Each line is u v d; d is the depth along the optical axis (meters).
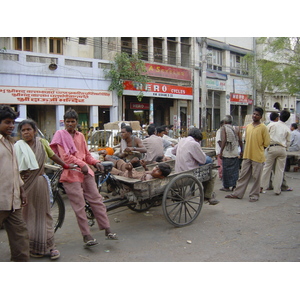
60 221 4.34
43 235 3.62
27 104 15.49
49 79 16.03
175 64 21.91
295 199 6.46
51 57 16.03
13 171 3.16
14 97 15.08
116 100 18.39
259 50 27.33
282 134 6.70
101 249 3.96
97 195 4.04
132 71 18.22
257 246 4.04
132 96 20.42
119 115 18.62
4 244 4.14
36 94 15.66
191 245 4.09
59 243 4.18
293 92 21.06
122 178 4.64
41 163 3.65
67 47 17.42
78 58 16.91
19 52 15.11
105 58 18.77
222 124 7.28
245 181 6.45
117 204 4.53
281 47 20.58
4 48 14.48
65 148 3.86
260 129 6.15
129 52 19.30
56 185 4.18
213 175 5.56
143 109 21.17
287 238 4.31
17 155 3.51
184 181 4.80
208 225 4.89
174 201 4.98
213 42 24.00
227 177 7.13
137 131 10.17
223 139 6.96
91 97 17.44
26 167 3.55
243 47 26.62
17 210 3.26
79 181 3.89
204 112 17.22
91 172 4.05
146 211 5.67
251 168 6.41
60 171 4.26
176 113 22.47
